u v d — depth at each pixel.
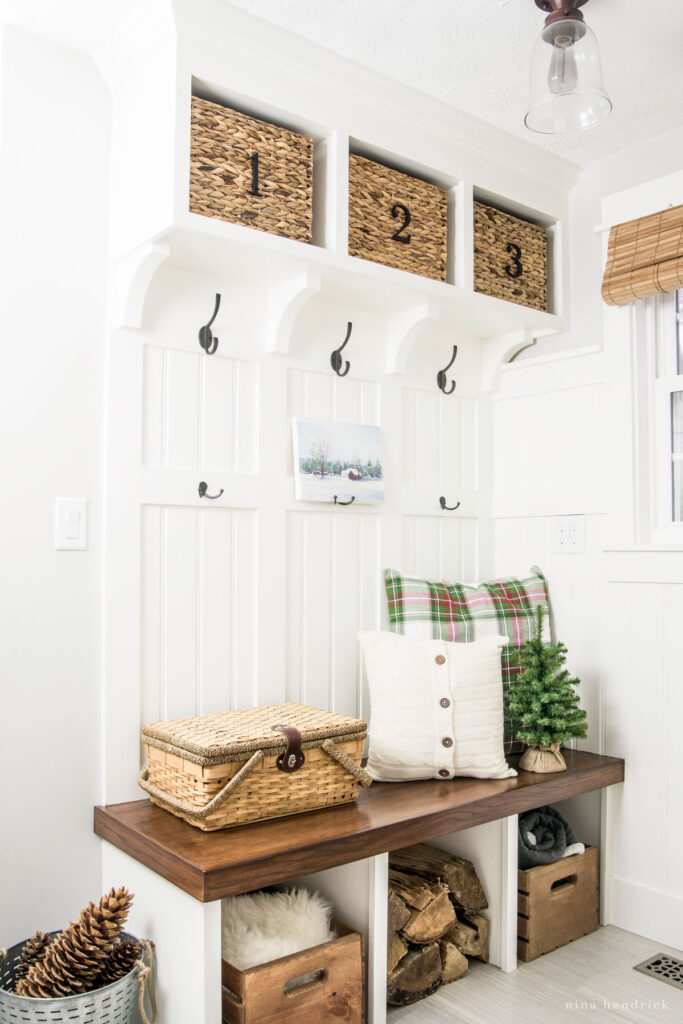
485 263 2.37
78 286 1.84
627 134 2.29
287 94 1.87
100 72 1.90
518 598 2.44
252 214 1.82
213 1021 1.44
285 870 1.52
